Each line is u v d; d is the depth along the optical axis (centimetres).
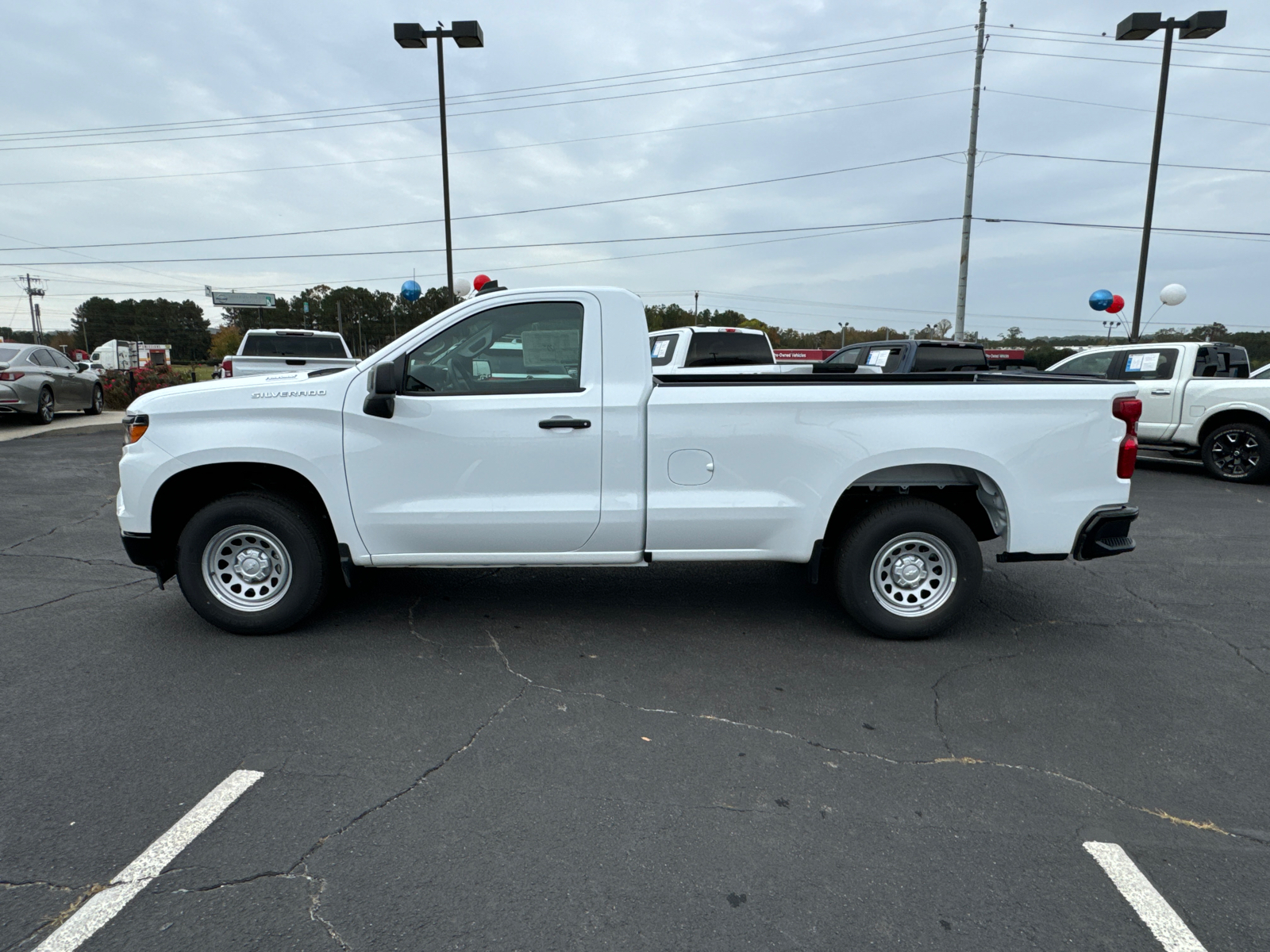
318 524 424
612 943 212
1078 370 1157
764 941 213
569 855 249
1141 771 303
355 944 210
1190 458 1144
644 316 412
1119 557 631
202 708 345
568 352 412
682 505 412
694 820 268
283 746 314
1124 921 223
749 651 420
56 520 706
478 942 212
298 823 263
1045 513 415
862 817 271
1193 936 217
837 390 407
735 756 311
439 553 421
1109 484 417
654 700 360
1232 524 755
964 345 1169
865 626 434
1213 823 271
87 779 287
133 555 414
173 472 404
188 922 217
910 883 238
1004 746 322
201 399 407
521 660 403
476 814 270
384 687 368
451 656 407
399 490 409
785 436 409
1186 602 513
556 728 331
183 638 426
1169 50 1642
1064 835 262
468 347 412
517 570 565
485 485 409
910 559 429
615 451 407
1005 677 390
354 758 306
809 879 239
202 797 277
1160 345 1066
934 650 424
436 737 323
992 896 233
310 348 1388
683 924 219
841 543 427
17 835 254
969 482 426
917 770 302
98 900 226
